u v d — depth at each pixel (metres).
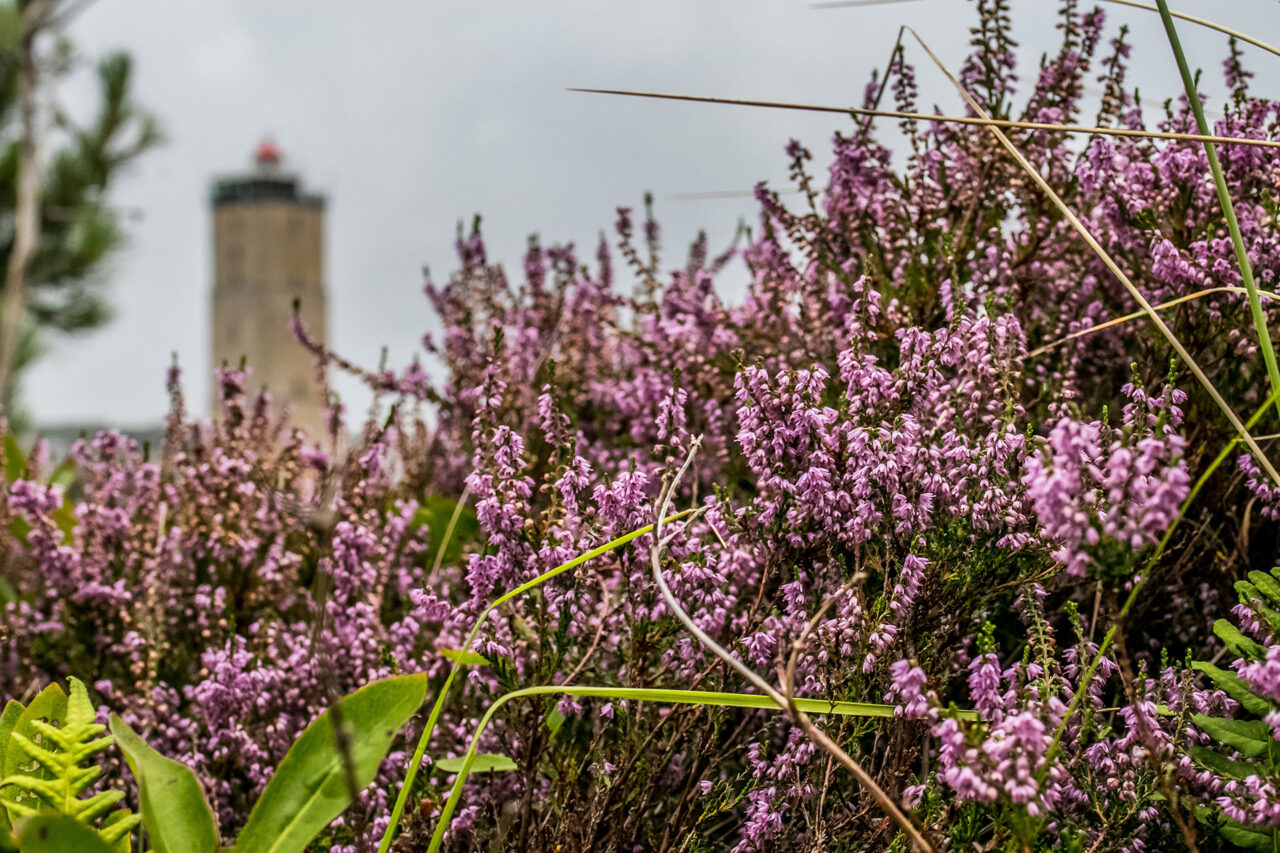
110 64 20.95
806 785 2.11
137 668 2.97
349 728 1.88
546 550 2.32
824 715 2.07
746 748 2.44
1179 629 2.52
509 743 2.46
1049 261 3.00
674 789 2.57
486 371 2.49
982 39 3.02
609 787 2.23
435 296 4.22
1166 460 1.55
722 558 2.23
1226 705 2.01
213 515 3.56
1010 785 1.56
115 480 3.66
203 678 2.98
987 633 1.78
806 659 2.16
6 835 1.79
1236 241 1.88
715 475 3.29
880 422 2.26
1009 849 1.69
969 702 2.40
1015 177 2.99
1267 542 2.63
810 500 2.17
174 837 1.75
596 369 4.30
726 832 2.46
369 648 2.84
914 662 1.75
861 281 2.48
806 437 2.22
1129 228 2.82
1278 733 1.78
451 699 2.78
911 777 1.99
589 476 2.47
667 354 3.50
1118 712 2.01
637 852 2.31
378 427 3.07
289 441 3.69
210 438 4.02
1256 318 1.83
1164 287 2.76
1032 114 3.03
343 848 2.33
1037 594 2.05
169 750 2.93
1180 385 2.64
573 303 4.27
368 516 2.98
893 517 2.13
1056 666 1.84
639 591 2.32
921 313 2.89
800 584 2.16
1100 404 2.89
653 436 3.51
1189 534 2.53
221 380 3.67
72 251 20.73
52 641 3.46
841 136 3.12
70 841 1.50
